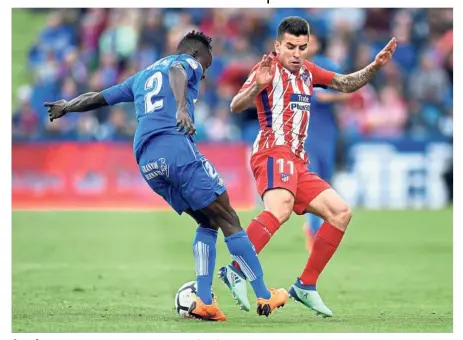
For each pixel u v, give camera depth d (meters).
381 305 27.77
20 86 76.12
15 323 24.11
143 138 23.94
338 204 25.38
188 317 24.75
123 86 25.31
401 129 65.69
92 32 72.19
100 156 61.78
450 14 73.19
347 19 73.06
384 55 26.41
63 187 61.62
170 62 24.33
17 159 61.69
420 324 24.47
